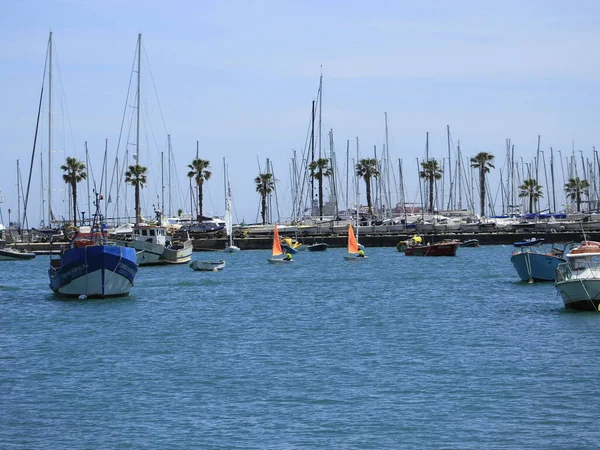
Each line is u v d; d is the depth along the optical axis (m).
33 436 33.03
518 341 50.12
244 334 56.22
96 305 72.25
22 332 58.34
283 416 34.97
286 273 111.38
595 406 35.28
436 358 45.81
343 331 56.78
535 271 83.94
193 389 39.75
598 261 59.69
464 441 31.41
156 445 31.67
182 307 71.56
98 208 79.62
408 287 87.88
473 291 80.75
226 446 31.39
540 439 31.41
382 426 33.34
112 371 44.12
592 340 49.28
